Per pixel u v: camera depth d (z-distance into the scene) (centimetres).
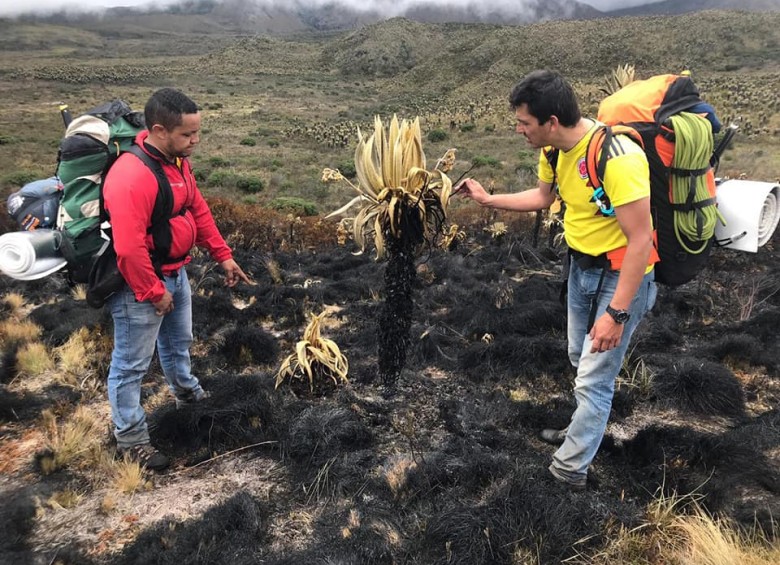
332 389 325
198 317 458
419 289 560
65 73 10206
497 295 495
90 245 232
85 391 338
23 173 2181
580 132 196
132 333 247
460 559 193
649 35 7762
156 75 10744
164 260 251
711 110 204
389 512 223
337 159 3088
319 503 233
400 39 13012
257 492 241
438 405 314
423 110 6238
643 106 199
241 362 386
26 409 315
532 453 267
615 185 184
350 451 266
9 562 200
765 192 223
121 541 214
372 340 407
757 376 353
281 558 198
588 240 211
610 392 223
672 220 202
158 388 342
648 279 212
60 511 231
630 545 201
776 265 577
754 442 262
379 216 244
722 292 505
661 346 396
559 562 196
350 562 192
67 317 455
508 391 337
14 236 228
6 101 6519
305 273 662
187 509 231
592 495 228
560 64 7844
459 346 408
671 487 235
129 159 223
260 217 1046
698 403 309
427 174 241
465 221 940
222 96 8038
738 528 205
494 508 213
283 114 5916
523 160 2680
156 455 261
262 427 285
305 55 14775
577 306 245
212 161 2830
